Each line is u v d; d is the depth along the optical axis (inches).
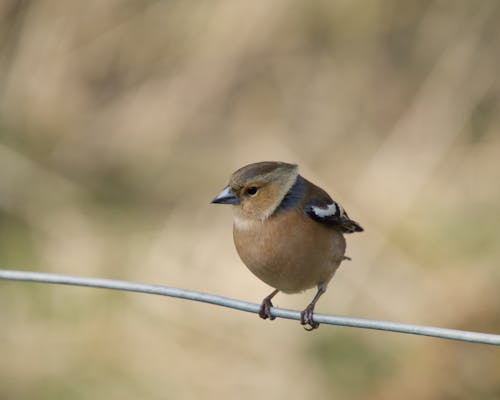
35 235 500.4
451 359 406.6
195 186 520.4
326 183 502.6
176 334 441.4
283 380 414.3
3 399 419.2
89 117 543.8
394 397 402.3
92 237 502.3
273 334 431.2
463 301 424.8
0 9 531.5
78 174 532.4
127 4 534.6
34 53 534.0
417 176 487.5
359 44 543.8
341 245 284.0
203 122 538.0
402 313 427.5
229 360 426.6
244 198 271.3
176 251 488.7
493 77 513.3
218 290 463.8
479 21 521.7
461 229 456.8
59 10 532.4
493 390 397.4
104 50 537.3
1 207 507.5
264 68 540.7
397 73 533.3
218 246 483.8
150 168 532.4
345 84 538.0
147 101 539.2
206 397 413.7
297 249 267.0
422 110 514.6
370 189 489.1
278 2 531.5
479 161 490.6
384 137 514.9
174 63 538.9
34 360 432.1
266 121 534.6
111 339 439.8
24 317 451.8
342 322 209.6
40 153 532.1
